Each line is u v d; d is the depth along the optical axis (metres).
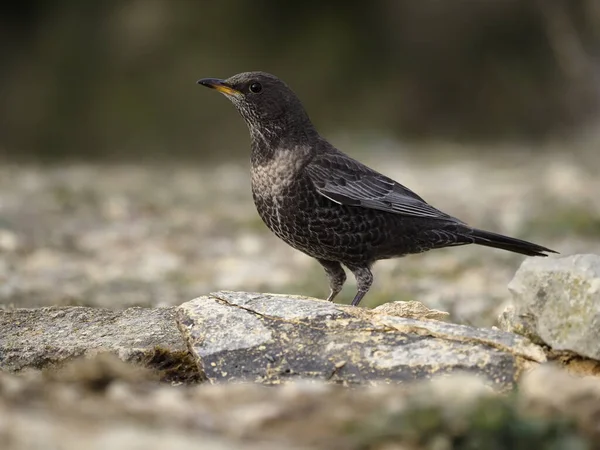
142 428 4.87
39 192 19.95
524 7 32.06
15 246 14.40
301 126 9.34
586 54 31.50
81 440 4.57
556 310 6.71
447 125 32.38
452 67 32.38
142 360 7.12
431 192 21.09
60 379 5.94
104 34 31.67
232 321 6.91
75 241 15.52
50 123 31.08
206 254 15.20
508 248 9.60
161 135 30.81
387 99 32.06
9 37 31.98
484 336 6.64
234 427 5.08
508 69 32.31
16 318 8.06
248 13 31.92
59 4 32.16
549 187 21.38
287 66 31.98
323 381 6.39
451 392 5.26
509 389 6.20
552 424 5.09
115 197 19.88
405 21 32.34
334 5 32.38
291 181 9.13
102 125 31.00
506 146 30.52
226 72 31.45
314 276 13.30
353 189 9.16
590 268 6.66
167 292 12.13
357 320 6.87
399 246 9.41
